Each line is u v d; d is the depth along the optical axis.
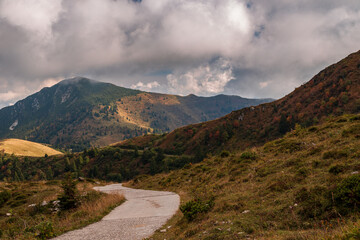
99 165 161.12
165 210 16.23
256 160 22.98
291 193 10.43
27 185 44.28
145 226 11.90
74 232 11.91
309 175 12.23
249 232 7.68
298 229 7.14
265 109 165.25
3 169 199.50
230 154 34.75
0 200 27.97
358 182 7.22
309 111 129.88
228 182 19.17
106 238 10.17
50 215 18.47
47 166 185.88
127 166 149.00
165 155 153.12
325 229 6.16
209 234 8.10
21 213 19.48
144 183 45.25
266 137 134.88
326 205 7.75
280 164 17.59
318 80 151.38
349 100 112.12
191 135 174.38
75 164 164.88
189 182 29.23
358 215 6.46
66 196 19.98
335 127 22.31
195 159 134.62
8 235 12.66
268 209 9.37
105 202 20.41
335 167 11.22
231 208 11.00
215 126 170.62
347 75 130.00
